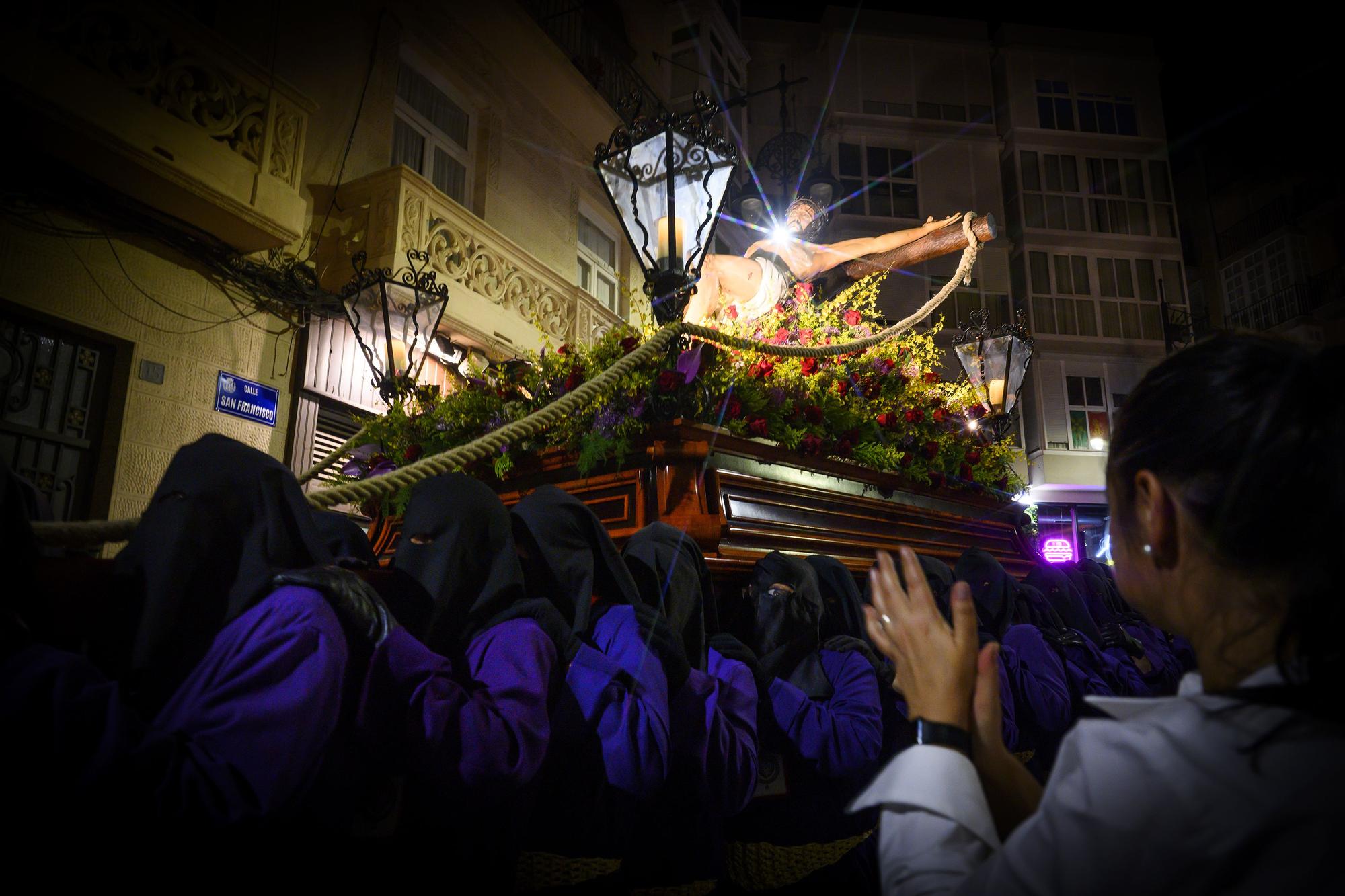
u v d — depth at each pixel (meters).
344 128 9.83
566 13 13.90
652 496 4.03
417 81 11.32
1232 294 28.09
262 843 1.74
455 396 4.97
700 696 2.66
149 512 1.85
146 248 7.49
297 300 8.63
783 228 6.62
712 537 3.86
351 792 1.95
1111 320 23.16
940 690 1.27
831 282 7.64
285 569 1.91
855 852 3.56
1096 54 24.62
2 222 6.51
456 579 2.31
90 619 1.77
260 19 8.90
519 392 4.77
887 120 23.28
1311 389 1.02
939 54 24.08
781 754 3.14
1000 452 7.09
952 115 23.84
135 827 1.54
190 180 7.24
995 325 22.53
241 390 8.12
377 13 10.47
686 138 4.47
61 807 1.46
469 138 12.09
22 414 6.64
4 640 1.52
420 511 2.37
